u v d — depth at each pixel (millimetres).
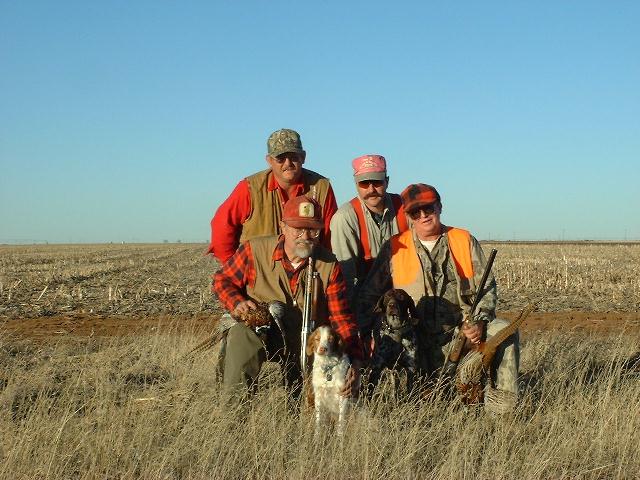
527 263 34969
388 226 7484
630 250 56969
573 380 6914
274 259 6492
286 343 6457
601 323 13656
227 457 5145
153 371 8461
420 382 6512
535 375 7758
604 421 5812
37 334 12844
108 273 32562
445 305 6805
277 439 5367
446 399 6383
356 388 5977
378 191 7285
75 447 5359
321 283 6375
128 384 7578
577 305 16844
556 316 14703
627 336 10562
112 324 14109
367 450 5094
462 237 6848
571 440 5457
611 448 5512
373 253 7414
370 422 5543
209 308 17062
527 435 5832
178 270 35625
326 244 7500
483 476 5043
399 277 6906
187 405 6223
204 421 5660
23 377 7531
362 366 6438
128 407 5938
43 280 26656
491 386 6348
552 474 5184
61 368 8586
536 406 6391
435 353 6789
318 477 5016
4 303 17906
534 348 8914
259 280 6527
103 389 6867
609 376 6996
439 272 6824
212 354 8336
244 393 6047
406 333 6590
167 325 13805
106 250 76438
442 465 5188
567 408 6273
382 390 6164
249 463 5223
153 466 5105
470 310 6641
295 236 6324
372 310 7004
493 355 6301
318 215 6352
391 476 5027
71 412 6164
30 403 6715
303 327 6223
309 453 5301
